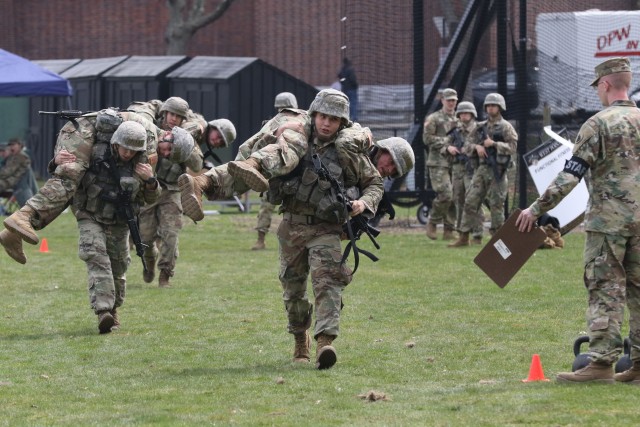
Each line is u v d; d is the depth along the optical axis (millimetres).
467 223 32938
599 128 14477
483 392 14547
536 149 30438
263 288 24969
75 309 22297
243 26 77500
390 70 41438
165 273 25109
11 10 76875
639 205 14398
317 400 14250
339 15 76875
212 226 41000
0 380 15859
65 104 60219
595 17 40719
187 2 76250
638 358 14688
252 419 13266
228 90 55125
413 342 18359
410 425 12820
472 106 33812
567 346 17828
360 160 15781
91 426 13062
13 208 47406
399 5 41156
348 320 20562
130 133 18516
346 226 15992
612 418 12922
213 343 18547
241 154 15680
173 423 13133
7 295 24219
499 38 38438
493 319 20516
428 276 26500
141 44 77062
